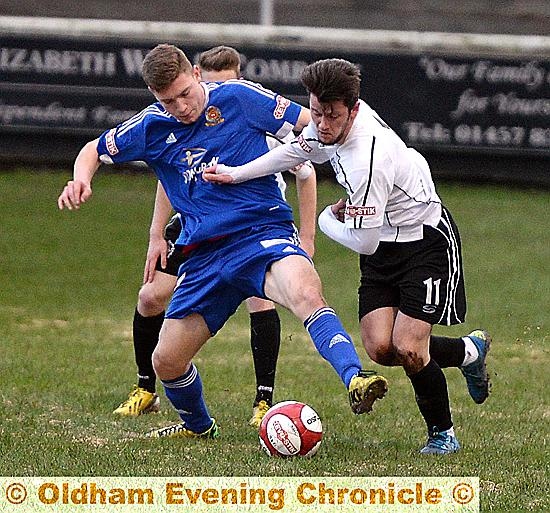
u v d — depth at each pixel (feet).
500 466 46.24
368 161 44.83
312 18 201.87
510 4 201.36
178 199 48.37
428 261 48.19
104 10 199.11
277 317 57.82
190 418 51.11
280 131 48.08
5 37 147.84
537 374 73.67
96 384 66.18
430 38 146.00
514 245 125.18
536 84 146.51
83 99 148.66
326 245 126.00
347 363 43.34
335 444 50.47
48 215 133.59
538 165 149.38
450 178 151.23
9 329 86.38
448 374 73.92
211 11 200.85
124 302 99.81
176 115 46.73
